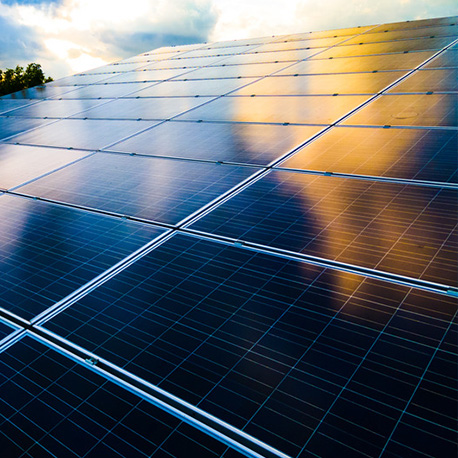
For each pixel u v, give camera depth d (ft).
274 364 15.16
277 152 34.42
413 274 18.54
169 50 104.78
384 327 16.02
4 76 145.89
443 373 13.91
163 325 17.72
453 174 26.35
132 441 13.15
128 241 24.58
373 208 24.16
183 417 13.71
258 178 30.27
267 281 19.47
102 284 20.95
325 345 15.62
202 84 62.95
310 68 59.36
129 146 42.04
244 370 15.08
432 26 70.54
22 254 24.77
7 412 14.69
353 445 12.17
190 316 17.98
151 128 46.65
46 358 16.87
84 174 36.45
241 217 25.41
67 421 14.07
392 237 21.30
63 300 20.15
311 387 14.12
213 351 16.07
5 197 34.01
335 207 24.86
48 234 26.76
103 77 85.35
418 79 45.78
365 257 20.15
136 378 15.38
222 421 13.42
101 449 13.03
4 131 57.16
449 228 21.34
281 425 13.03
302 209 25.23
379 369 14.38
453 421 12.42
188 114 49.55
